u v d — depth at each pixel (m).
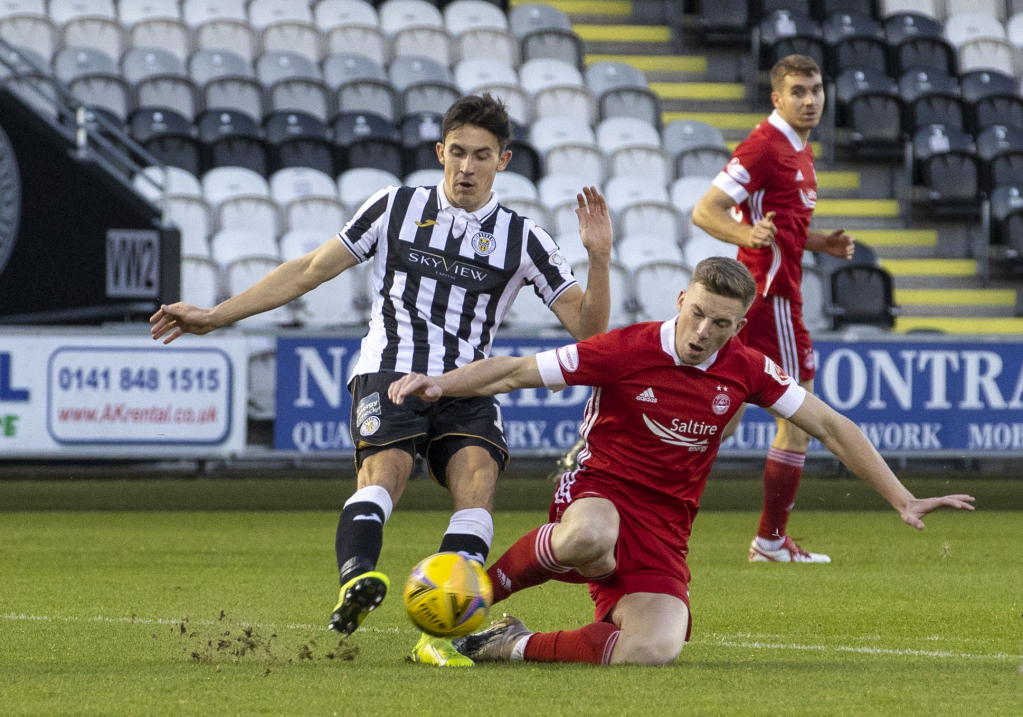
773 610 14.45
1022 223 41.34
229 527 23.19
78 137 29.67
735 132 46.59
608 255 11.23
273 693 8.95
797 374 18.44
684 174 42.34
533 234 11.36
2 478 30.61
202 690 9.07
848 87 45.09
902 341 27.83
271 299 11.27
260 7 46.75
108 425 26.55
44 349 26.41
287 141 39.69
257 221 36.38
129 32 43.62
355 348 27.20
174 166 38.50
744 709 8.54
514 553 10.98
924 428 27.86
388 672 9.98
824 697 9.03
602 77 46.56
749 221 18.25
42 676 9.71
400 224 11.20
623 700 8.77
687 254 37.53
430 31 46.41
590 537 10.45
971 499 10.32
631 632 10.48
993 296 41.16
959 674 10.20
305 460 28.44
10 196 29.38
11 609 13.93
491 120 11.09
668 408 10.70
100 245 29.53
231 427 26.91
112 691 9.02
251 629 12.34
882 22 49.28
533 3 50.09
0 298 29.45
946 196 42.12
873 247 42.75
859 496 30.19
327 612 13.93
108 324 29.41
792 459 18.80
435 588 9.51
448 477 10.77
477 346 11.15
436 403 10.98
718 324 10.34
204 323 11.13
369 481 10.45
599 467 11.06
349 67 44.44
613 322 33.50
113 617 13.38
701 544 21.48
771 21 48.03
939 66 47.56
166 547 20.16
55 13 44.41
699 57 49.00
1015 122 45.19
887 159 44.91
